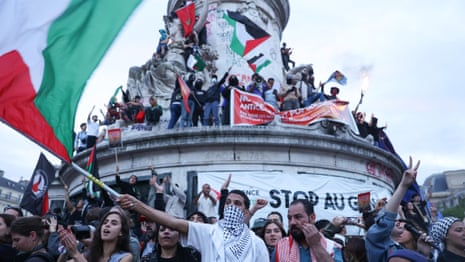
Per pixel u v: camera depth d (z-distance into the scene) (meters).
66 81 3.83
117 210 3.91
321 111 13.05
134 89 17.20
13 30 3.63
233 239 3.43
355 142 12.61
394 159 14.05
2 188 69.19
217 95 12.71
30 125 3.55
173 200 10.41
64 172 14.80
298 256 3.63
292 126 12.47
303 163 11.89
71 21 3.91
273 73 17.62
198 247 3.44
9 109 3.47
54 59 3.81
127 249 3.83
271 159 11.70
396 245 3.80
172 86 16.02
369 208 9.30
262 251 3.54
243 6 18.00
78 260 3.45
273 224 5.15
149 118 13.34
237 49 17.00
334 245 3.96
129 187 8.27
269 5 19.31
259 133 11.62
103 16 4.02
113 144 10.81
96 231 3.81
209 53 16.92
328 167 12.14
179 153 11.85
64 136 3.70
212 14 18.05
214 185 10.77
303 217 3.69
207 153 11.70
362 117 15.34
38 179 9.55
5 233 4.54
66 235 3.52
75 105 3.82
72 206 9.30
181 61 16.80
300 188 11.09
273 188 10.88
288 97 14.79
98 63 3.93
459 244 3.80
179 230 3.43
